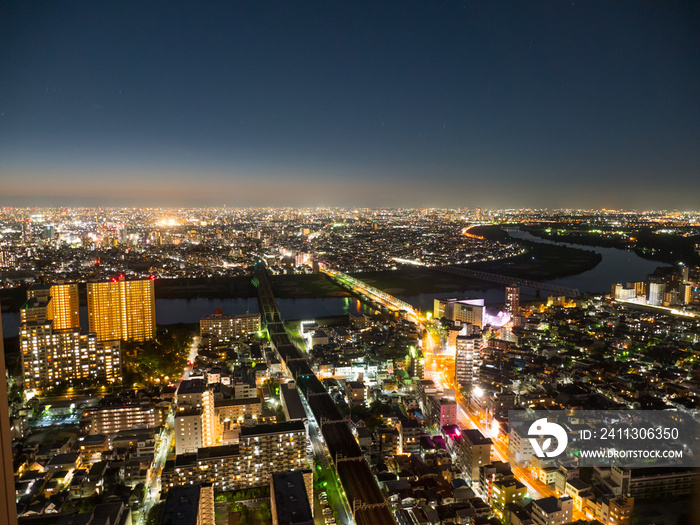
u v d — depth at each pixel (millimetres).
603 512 122000
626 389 194375
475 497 133625
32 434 172000
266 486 146250
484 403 189500
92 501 132000
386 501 131375
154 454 157750
